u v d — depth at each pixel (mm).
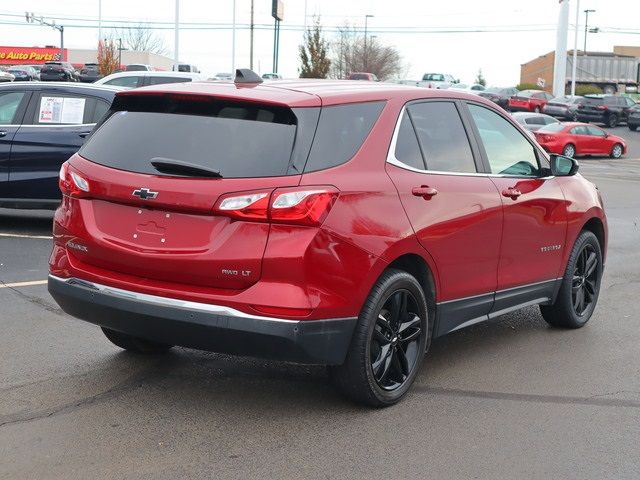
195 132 4578
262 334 4234
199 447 4273
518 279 5926
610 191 20125
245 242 4254
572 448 4410
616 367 5832
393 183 4789
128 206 4582
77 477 3914
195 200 4332
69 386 5094
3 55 90188
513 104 51125
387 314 4816
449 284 5230
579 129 32875
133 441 4324
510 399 5121
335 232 4352
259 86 4840
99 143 4867
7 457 4105
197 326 4309
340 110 4688
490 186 5578
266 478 3949
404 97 5156
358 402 4855
